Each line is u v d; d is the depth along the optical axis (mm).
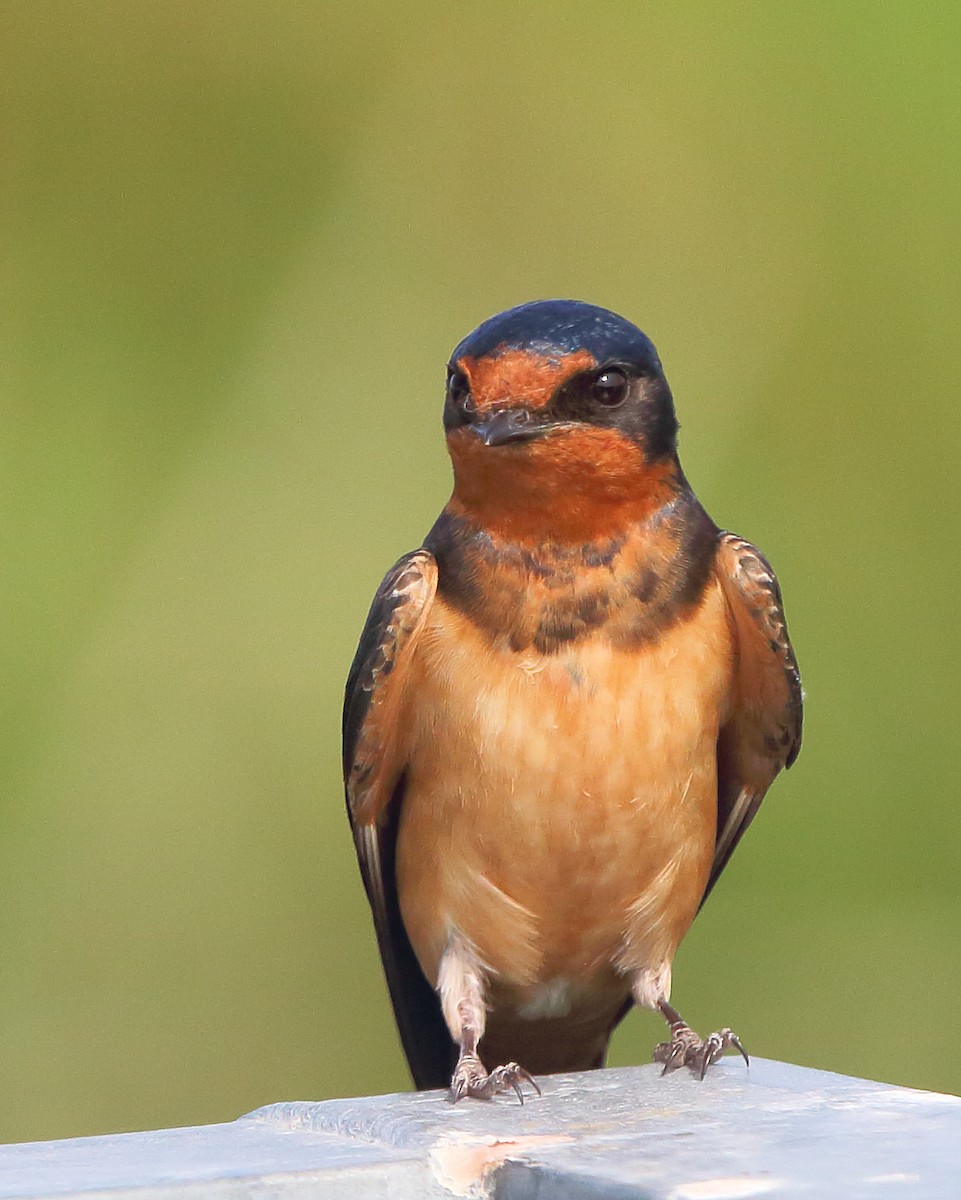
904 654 13203
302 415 13664
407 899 8203
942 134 14062
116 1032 12914
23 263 14086
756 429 13703
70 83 14398
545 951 8164
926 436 13641
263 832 13117
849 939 12453
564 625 7746
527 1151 5766
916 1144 5742
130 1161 5734
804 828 12750
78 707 13070
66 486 13453
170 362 13867
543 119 14289
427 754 7945
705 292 14000
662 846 7934
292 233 14133
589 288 14062
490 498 7812
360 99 14359
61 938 12914
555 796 7758
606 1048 8883
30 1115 12750
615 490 7758
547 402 7711
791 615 13164
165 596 13250
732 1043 7191
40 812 12930
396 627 7836
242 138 14297
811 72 14273
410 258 14016
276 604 13250
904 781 12844
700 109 14289
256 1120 6363
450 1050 8859
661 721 7777
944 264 13891
